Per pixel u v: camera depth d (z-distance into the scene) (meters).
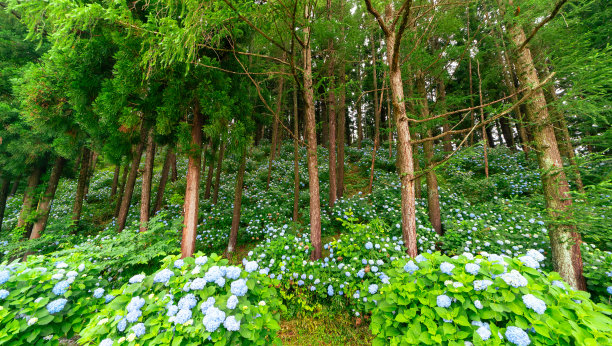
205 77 5.16
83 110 4.87
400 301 2.07
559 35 3.93
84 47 4.52
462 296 1.83
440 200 7.45
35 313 2.17
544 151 3.43
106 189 13.82
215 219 8.23
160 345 1.88
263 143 20.55
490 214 6.00
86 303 2.51
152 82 4.77
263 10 3.49
